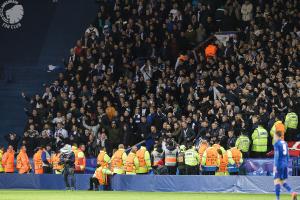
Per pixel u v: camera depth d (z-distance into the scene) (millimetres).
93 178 84625
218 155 81312
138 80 99625
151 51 104438
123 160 85188
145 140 91312
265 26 98812
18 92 114000
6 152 93188
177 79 97875
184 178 80875
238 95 89750
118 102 98125
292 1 101250
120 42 105062
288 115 83688
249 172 81250
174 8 106375
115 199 66750
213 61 97062
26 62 118375
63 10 121062
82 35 119125
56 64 117375
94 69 103688
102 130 92875
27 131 96938
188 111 91312
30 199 66875
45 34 119812
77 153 87750
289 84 88000
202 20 104812
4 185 92062
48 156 91875
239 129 83688
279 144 57469
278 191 57438
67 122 96688
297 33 95438
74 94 101250
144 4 109000
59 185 88875
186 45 104250
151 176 82625
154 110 92875
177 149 84562
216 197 69375
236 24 104188
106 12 111562
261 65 92312
